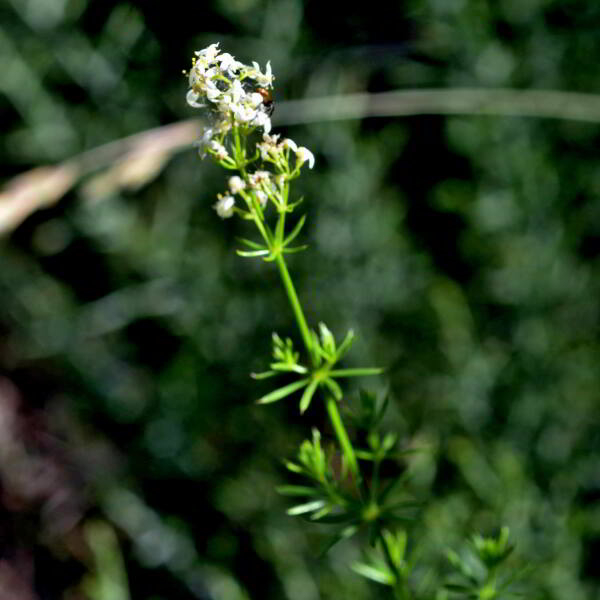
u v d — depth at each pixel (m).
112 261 0.64
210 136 0.36
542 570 0.53
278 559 0.56
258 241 0.61
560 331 0.60
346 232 0.59
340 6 0.66
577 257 0.62
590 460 0.58
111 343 0.64
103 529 0.62
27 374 0.66
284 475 0.60
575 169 0.61
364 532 0.57
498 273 0.60
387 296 0.60
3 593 0.62
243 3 0.60
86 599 0.62
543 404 0.59
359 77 0.62
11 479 0.63
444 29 0.59
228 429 0.62
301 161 0.37
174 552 0.59
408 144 0.70
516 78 0.60
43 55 0.61
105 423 0.65
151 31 0.64
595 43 0.60
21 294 0.62
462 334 0.59
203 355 0.61
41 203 0.47
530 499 0.55
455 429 0.60
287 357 0.38
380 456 0.39
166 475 0.61
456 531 0.54
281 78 0.60
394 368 0.62
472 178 0.65
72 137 0.62
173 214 0.62
